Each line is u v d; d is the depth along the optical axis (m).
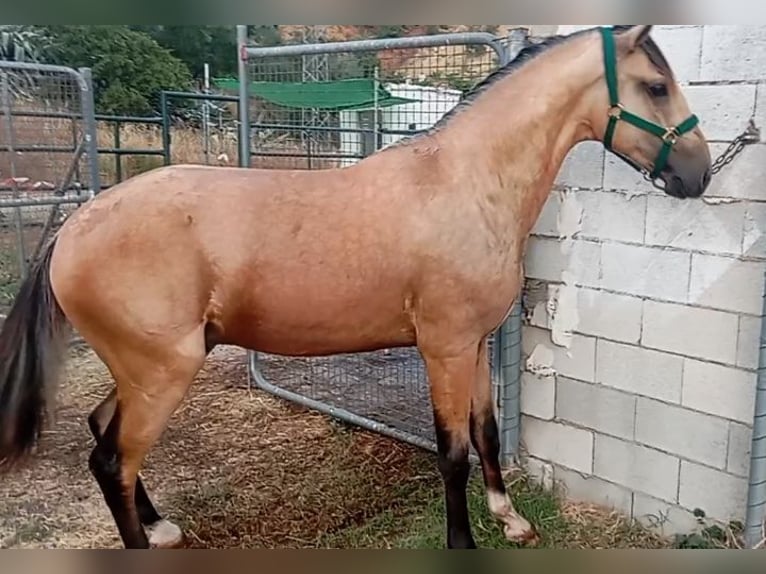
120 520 1.92
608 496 2.47
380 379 3.77
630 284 2.29
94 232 1.75
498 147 1.91
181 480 2.71
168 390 1.84
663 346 2.25
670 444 2.28
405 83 5.15
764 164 1.96
